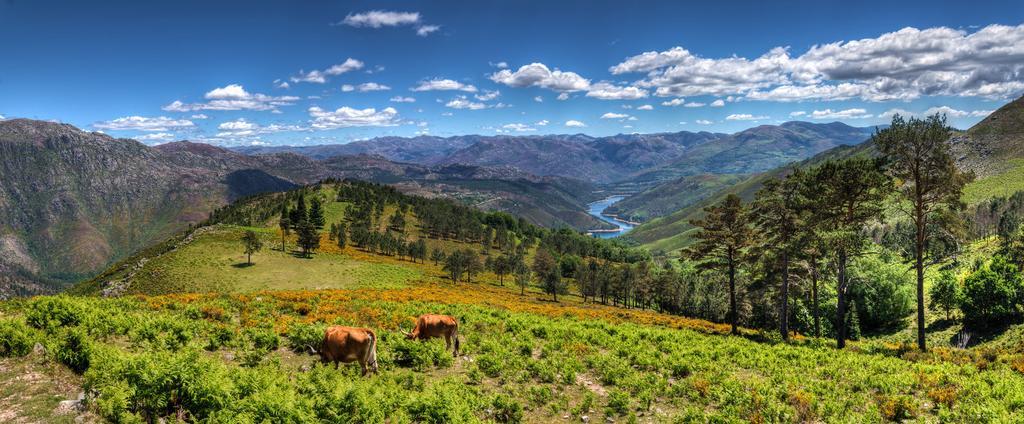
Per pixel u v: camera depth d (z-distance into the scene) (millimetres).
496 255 191500
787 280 35781
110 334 15297
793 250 32938
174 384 10266
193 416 9961
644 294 102000
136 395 9695
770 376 19281
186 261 101438
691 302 88062
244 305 25875
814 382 17891
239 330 18531
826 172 30516
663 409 15094
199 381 10438
